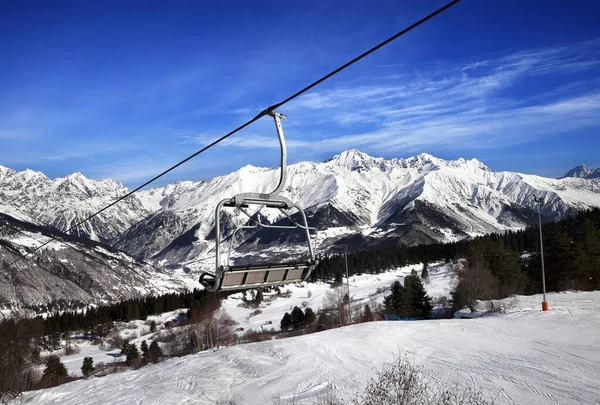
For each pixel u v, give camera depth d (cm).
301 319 7012
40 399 2356
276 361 2561
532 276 7019
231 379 2302
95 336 8900
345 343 2852
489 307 4559
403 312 6372
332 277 13475
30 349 4797
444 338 2898
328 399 1881
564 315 3584
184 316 10488
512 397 1794
